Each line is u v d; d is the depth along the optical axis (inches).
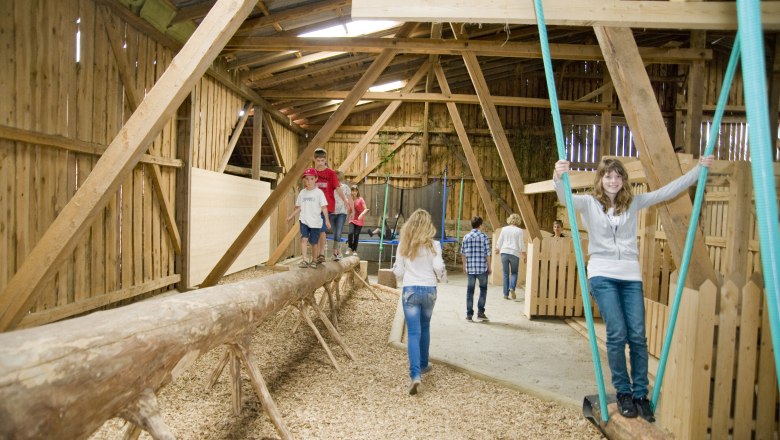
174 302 99.3
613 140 625.6
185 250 334.0
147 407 81.0
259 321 133.9
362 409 143.8
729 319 121.3
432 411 143.7
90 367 67.4
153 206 301.4
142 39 278.7
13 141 191.6
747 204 151.7
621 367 121.5
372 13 109.7
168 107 146.0
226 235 408.5
